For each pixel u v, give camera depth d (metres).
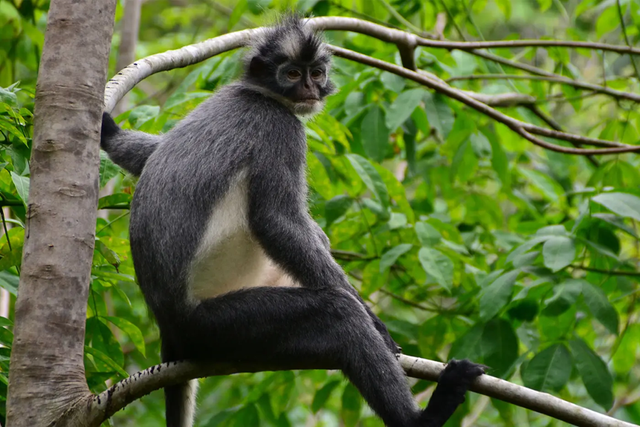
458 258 10.57
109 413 6.05
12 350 5.95
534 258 9.22
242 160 7.25
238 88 8.06
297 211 7.25
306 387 14.75
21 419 5.81
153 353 12.80
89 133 6.06
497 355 8.96
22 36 12.57
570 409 6.04
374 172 10.02
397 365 6.45
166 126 9.32
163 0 20.83
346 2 12.47
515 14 19.19
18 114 6.97
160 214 6.89
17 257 7.14
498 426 14.80
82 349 6.05
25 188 6.42
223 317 6.64
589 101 17.56
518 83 13.52
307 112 8.20
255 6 10.59
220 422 10.55
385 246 10.92
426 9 13.82
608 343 14.20
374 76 11.03
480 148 11.39
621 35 13.66
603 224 9.91
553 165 13.15
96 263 8.04
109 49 6.26
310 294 6.66
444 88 10.57
